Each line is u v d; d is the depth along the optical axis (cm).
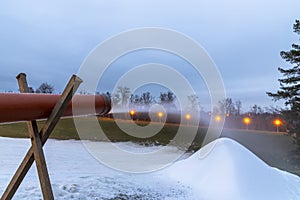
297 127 1470
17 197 450
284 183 571
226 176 557
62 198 465
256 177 557
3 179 571
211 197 512
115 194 511
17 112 194
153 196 514
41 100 217
